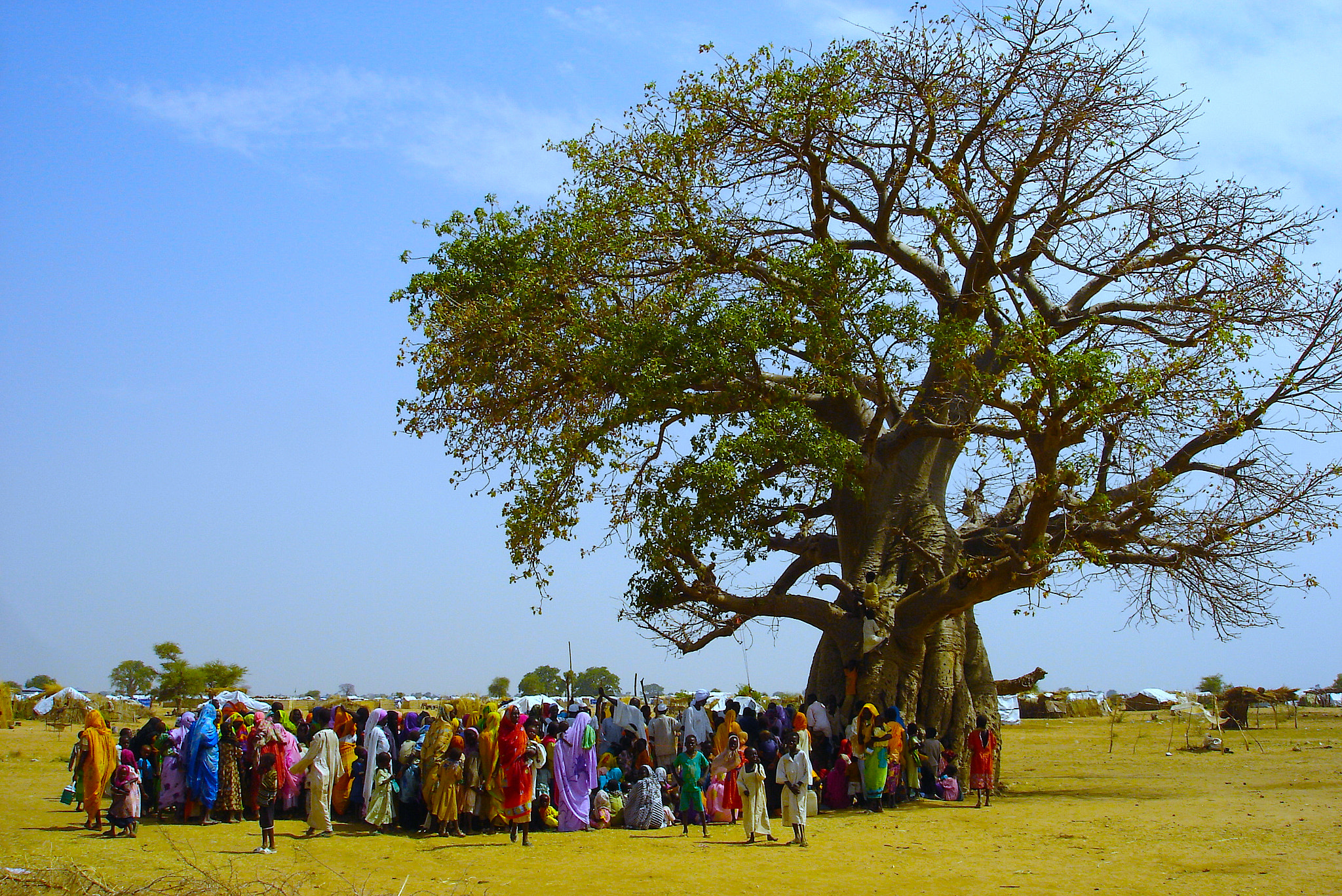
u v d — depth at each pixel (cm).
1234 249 1878
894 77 1792
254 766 1359
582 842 1235
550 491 1681
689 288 1745
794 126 1770
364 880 1001
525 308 1667
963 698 1819
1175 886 981
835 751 1605
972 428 1645
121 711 4562
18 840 1174
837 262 1593
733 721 1482
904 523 1861
